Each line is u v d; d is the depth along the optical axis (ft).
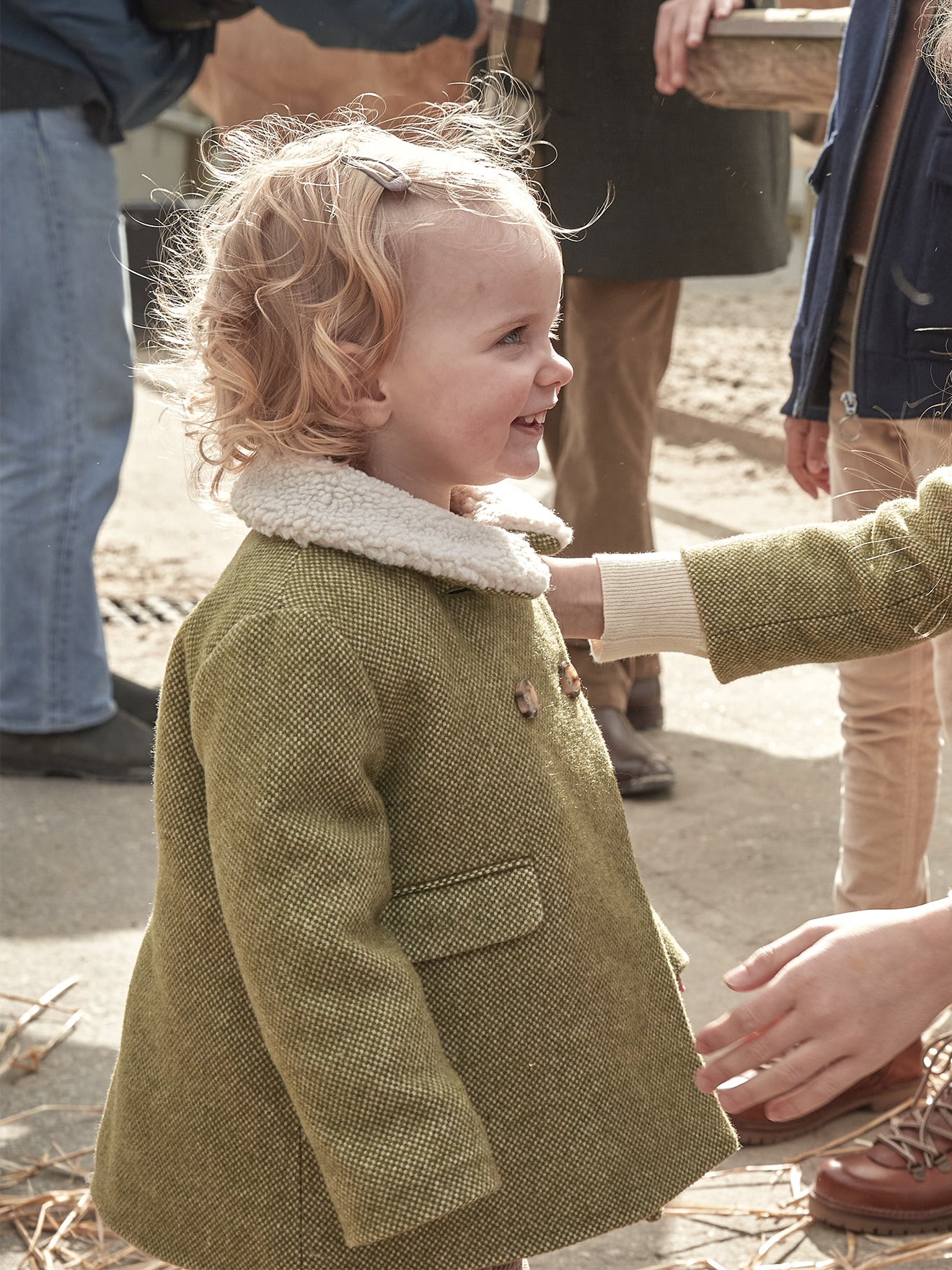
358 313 4.39
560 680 4.84
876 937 4.39
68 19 10.23
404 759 4.31
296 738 4.06
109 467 11.39
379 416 4.51
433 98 11.80
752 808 10.87
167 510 18.11
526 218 4.47
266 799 4.04
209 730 4.19
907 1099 7.56
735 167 10.18
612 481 11.00
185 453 5.02
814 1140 7.33
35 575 11.19
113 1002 8.38
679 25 8.59
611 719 11.12
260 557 4.39
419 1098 3.97
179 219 5.61
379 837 4.18
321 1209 4.35
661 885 9.70
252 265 4.53
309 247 4.42
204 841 4.49
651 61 9.74
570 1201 4.37
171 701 4.52
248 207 4.59
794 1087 4.41
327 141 4.68
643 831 10.52
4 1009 8.29
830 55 8.13
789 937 4.58
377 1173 3.93
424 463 4.61
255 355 4.58
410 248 4.37
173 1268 6.39
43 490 11.10
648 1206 4.48
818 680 13.48
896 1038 4.38
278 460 4.55
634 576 5.16
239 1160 4.43
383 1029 3.98
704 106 9.91
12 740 11.44
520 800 4.40
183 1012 4.51
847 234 6.72
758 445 20.17
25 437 11.03
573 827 4.55
